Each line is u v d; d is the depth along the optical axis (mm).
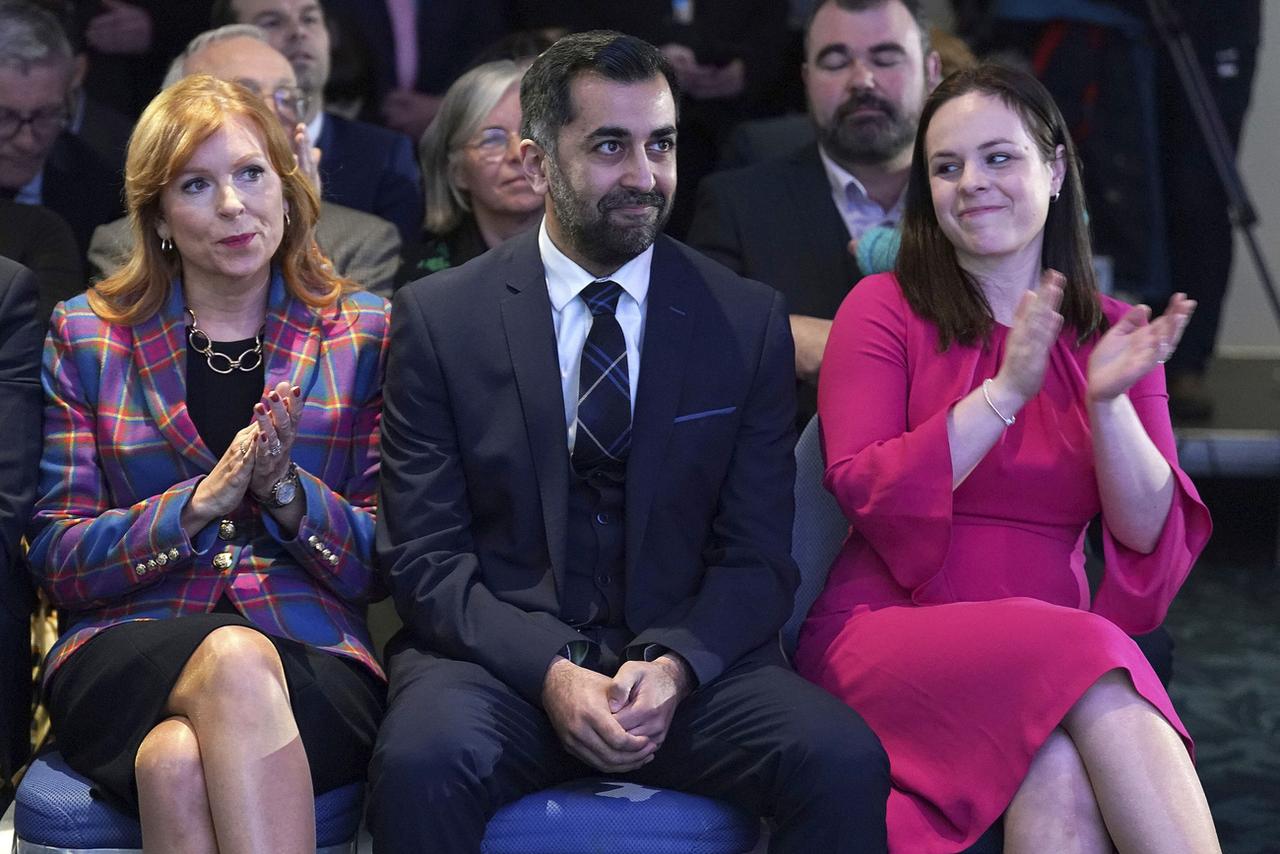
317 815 8648
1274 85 21531
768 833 8789
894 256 11969
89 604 9211
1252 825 11414
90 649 8914
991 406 9039
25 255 12461
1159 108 19188
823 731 8438
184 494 9008
